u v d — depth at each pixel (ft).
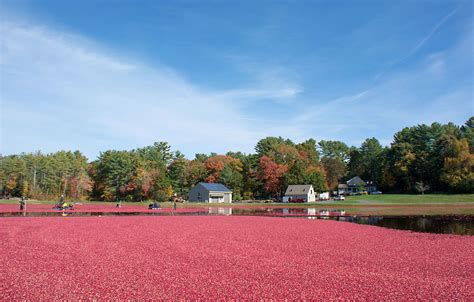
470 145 325.01
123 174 306.76
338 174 426.10
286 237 76.28
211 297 32.73
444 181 295.07
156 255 54.03
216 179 366.63
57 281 37.76
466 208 166.30
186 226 99.76
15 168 327.67
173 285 36.52
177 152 405.59
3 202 237.04
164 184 307.58
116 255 53.72
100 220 118.32
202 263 48.11
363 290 35.01
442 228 95.66
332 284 37.29
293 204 239.71
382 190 377.30
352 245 65.21
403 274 42.22
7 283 36.81
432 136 350.64
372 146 472.85
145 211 176.14
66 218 125.29
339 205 213.66
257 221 117.60
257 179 357.41
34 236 75.51
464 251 59.11
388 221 116.16
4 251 56.85
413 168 337.93
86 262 48.08
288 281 38.50
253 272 42.80
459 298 32.50
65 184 329.11
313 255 54.85
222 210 189.37
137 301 31.48
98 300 31.55
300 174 329.52
